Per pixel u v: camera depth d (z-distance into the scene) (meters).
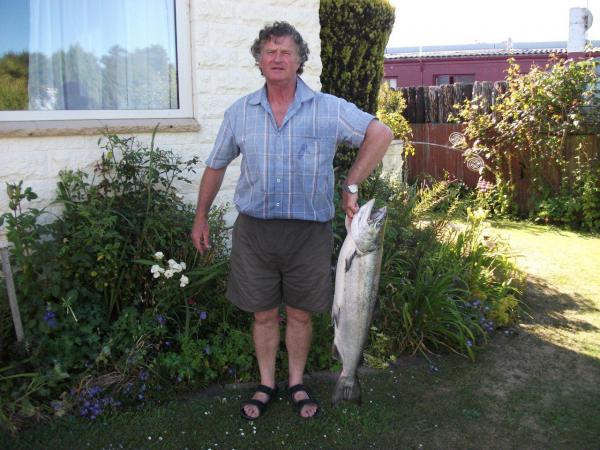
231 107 3.05
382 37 5.79
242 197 3.09
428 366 3.98
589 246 7.25
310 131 2.89
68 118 4.07
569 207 8.15
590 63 8.28
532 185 8.67
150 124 4.27
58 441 2.97
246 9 4.63
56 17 4.05
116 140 3.92
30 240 3.44
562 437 3.21
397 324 4.19
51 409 3.15
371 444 3.09
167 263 3.81
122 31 4.31
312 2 4.98
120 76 4.35
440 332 4.24
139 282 3.79
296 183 2.94
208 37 4.48
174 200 4.12
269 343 3.35
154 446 2.99
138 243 3.73
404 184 5.63
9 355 3.31
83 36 4.17
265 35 2.84
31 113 3.93
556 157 8.40
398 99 10.03
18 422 3.07
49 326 3.31
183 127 4.40
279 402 3.43
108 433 3.06
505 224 8.49
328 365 3.85
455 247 5.05
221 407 3.36
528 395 3.63
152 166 3.99
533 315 4.98
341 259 2.88
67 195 3.85
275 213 2.97
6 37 3.88
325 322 3.89
